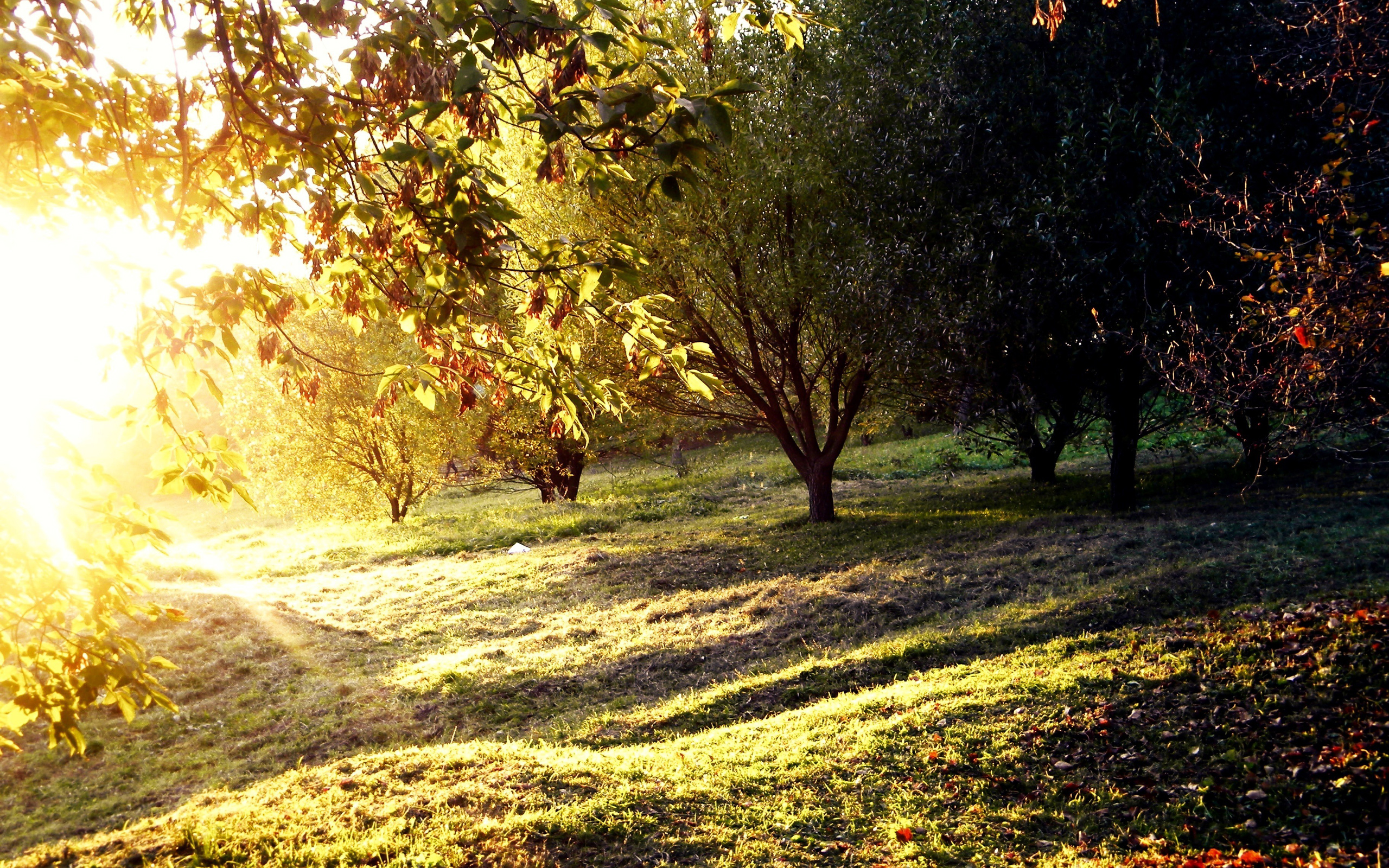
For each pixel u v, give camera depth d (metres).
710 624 12.98
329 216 3.79
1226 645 8.27
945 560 14.85
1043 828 6.17
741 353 19.22
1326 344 5.73
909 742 7.54
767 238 16.70
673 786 6.90
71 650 4.12
